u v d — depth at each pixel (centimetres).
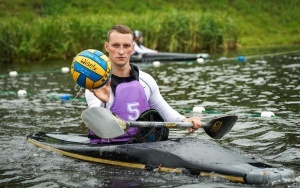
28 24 2633
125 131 627
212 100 1166
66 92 1369
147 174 604
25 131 895
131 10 3806
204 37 2814
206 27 2806
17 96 1310
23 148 761
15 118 1016
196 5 4031
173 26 2767
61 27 2502
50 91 1391
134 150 639
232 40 2920
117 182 582
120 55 670
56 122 971
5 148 764
